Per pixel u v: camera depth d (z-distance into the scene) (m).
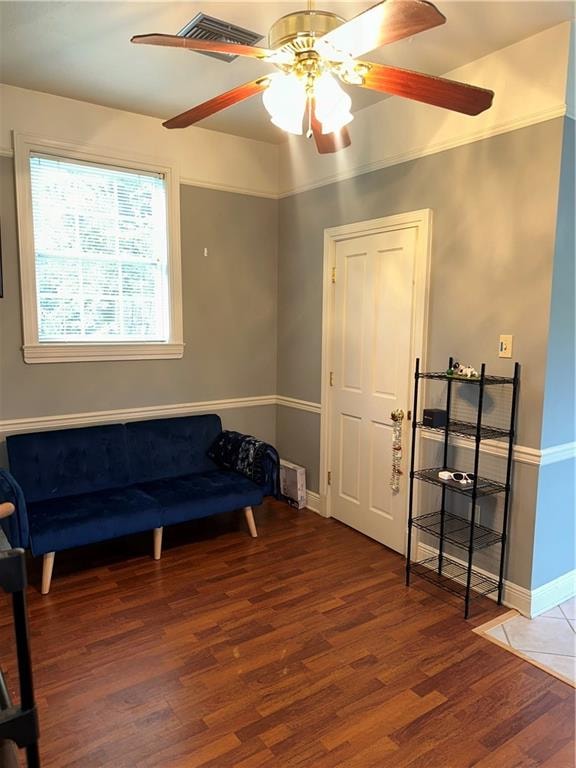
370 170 3.32
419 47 2.51
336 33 1.42
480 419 2.52
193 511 3.22
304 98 1.68
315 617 2.60
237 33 2.43
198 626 2.51
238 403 4.22
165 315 3.79
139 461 3.54
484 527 2.80
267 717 1.94
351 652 2.32
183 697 2.04
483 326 2.73
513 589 2.69
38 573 3.03
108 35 2.46
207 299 3.96
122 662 2.24
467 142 2.73
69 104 3.24
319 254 3.82
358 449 3.61
